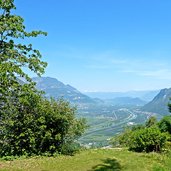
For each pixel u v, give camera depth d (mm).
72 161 19156
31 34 17016
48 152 21469
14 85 16234
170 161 19281
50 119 21641
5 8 16469
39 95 19125
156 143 22188
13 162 18922
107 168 17125
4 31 16328
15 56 16656
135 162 18719
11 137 21109
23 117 20938
